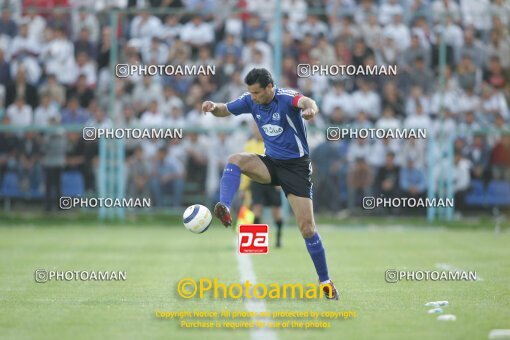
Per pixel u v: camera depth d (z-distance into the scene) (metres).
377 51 76.00
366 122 75.19
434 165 74.25
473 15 77.31
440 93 75.06
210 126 74.75
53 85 77.31
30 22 79.38
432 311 30.03
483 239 63.69
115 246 57.66
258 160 33.78
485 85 77.38
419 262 47.94
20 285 38.03
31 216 74.94
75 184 74.31
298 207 33.25
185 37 76.75
